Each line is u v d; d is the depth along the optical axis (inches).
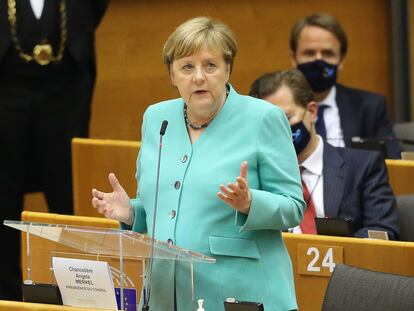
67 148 571.2
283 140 319.3
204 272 314.5
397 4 708.0
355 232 450.0
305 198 450.0
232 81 725.3
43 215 404.2
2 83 563.2
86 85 570.6
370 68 724.0
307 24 567.8
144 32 727.1
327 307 332.2
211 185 313.9
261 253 315.3
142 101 731.4
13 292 576.4
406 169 500.7
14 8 552.7
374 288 327.6
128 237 304.8
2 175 571.8
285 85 441.4
